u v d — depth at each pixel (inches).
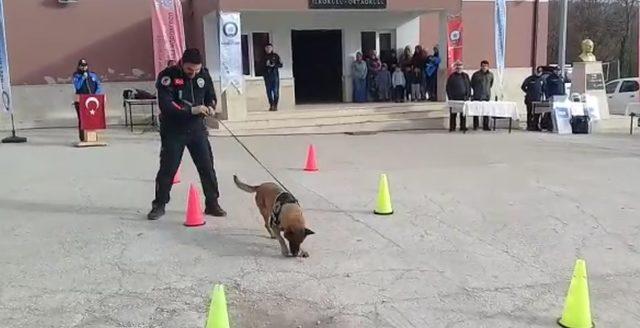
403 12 726.5
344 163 411.5
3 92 525.3
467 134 581.6
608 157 434.3
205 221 258.5
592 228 249.9
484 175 362.0
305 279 192.1
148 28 661.9
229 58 570.3
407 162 414.0
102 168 392.2
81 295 180.5
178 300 176.7
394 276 195.0
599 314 167.2
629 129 629.9
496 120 648.4
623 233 243.0
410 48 735.7
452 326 159.8
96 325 160.7
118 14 652.7
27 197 308.7
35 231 247.0
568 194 310.7
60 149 479.5
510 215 269.7
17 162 418.9
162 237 236.7
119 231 245.4
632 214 271.6
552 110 596.4
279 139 546.9
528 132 600.1
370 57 717.3
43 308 171.5
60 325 160.6
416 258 212.2
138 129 605.6
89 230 247.4
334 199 299.6
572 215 270.1
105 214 273.1
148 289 185.0
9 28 622.8
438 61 687.7
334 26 714.8
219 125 569.6
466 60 756.6
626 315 166.7
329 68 743.1
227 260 209.9
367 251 219.5
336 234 240.1
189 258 212.1
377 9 619.5
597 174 366.0
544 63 794.2
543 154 449.4
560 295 179.9
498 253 218.1
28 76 633.6
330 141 531.8
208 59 636.7
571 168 386.9
